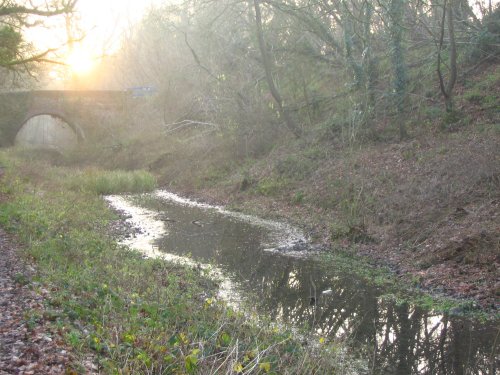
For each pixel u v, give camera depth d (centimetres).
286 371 696
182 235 1914
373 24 3003
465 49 2719
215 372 629
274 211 2312
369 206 1925
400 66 2484
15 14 1989
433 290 1237
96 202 2473
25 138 6191
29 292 882
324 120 3012
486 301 1128
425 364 826
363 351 880
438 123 2352
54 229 1553
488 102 2317
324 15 3033
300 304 1135
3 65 2038
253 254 1617
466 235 1428
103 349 686
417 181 1917
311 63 3378
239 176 2961
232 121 3441
